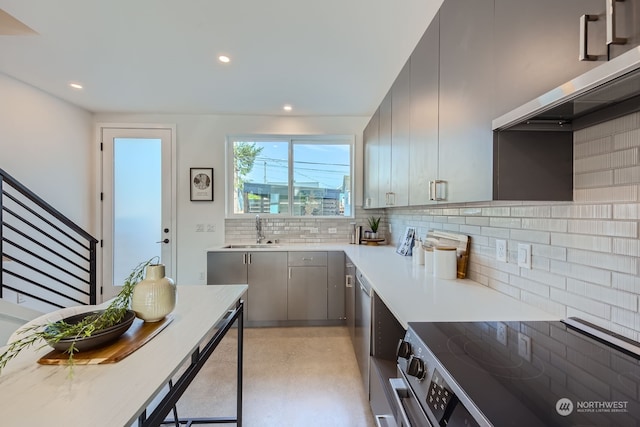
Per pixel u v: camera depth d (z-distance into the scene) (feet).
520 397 2.00
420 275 5.95
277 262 10.52
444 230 6.64
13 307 6.32
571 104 2.56
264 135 12.33
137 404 2.23
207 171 12.06
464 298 4.37
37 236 9.61
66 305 10.56
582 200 3.16
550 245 3.64
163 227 11.99
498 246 4.68
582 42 2.01
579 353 2.62
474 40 3.48
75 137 10.94
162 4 5.56
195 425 5.57
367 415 5.80
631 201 2.68
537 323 3.36
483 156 3.29
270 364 7.78
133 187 11.91
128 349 3.03
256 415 5.81
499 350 2.71
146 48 7.13
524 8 2.66
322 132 12.23
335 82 8.96
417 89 5.42
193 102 10.68
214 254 10.43
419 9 5.70
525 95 2.66
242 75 8.52
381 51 7.22
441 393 2.33
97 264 11.68
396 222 10.87
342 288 10.61
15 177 8.99
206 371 7.42
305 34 6.54
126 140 11.87
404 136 6.26
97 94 9.96
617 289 2.82
